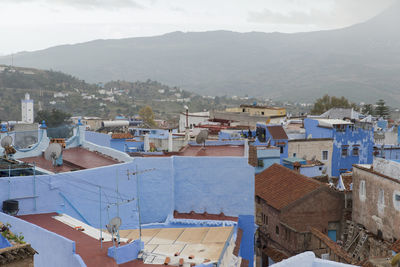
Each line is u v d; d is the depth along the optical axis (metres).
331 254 35.03
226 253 22.00
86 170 25.53
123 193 27.41
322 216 39.72
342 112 94.62
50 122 102.81
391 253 32.09
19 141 38.44
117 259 19.03
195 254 20.53
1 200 22.67
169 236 23.55
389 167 34.53
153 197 29.42
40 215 23.58
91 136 48.38
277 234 39.91
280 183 43.81
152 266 18.97
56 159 28.06
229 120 94.31
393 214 33.56
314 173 55.56
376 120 95.00
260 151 52.19
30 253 15.27
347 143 63.44
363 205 37.62
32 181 23.48
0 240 16.50
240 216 30.38
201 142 37.56
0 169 24.69
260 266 41.69
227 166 30.34
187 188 30.41
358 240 37.09
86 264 18.28
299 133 68.75
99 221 25.84
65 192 24.55
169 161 29.66
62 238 19.05
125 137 47.06
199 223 28.61
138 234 24.05
